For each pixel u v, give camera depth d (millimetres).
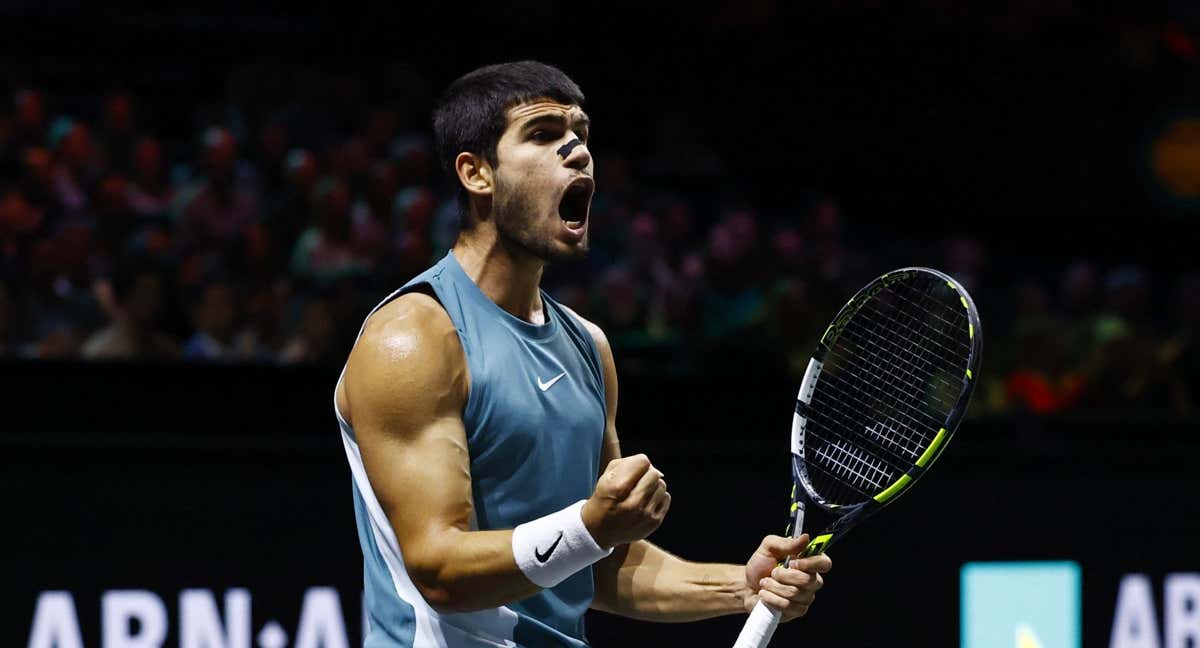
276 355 9836
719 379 8648
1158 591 9227
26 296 9711
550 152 4355
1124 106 19734
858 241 18734
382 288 10750
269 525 7688
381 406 4160
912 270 5023
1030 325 11930
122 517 7434
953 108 19875
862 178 19812
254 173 12797
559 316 4805
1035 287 13141
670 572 4977
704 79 19656
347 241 11508
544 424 4418
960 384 5348
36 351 9258
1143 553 9211
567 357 4633
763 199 19281
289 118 14211
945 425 4734
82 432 7531
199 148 12914
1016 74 19875
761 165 19734
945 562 8836
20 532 7262
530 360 4453
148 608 7453
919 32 19875
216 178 12297
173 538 7516
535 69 4473
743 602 4793
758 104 19750
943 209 19719
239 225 11984
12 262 10648
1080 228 19562
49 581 7293
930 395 6902
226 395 7789
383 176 12594
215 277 10547
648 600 4977
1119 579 9156
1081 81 19812
